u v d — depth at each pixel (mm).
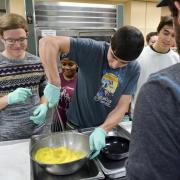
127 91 1308
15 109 1416
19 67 1436
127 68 1253
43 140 1097
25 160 1037
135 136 467
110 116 1260
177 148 416
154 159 431
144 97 461
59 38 1166
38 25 2867
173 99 423
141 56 1962
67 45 1172
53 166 893
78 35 3016
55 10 2904
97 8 3102
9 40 1338
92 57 1209
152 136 435
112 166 975
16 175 935
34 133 1479
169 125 419
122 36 955
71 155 1033
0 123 1429
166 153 420
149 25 3273
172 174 425
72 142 1125
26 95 1373
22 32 1351
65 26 3000
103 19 3168
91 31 3049
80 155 1027
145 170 437
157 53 1963
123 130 1278
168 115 422
